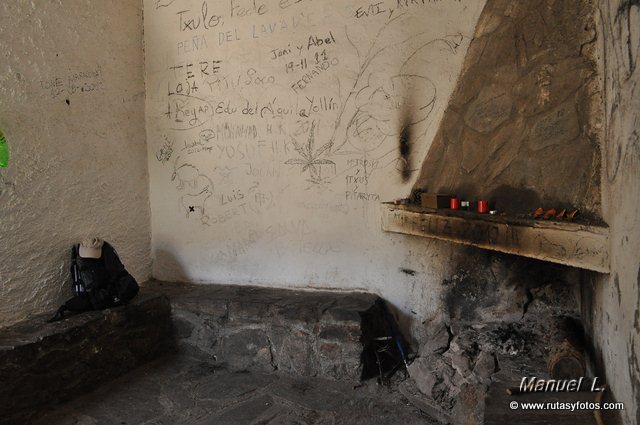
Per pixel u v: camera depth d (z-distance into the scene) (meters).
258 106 3.57
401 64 3.12
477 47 2.84
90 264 3.12
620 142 1.80
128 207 3.76
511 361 2.48
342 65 3.29
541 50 2.43
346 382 2.98
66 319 2.92
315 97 3.39
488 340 2.68
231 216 3.75
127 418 2.61
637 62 1.61
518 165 2.49
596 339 2.20
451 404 2.56
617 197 1.82
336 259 3.45
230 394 2.88
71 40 3.24
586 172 2.17
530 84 2.47
